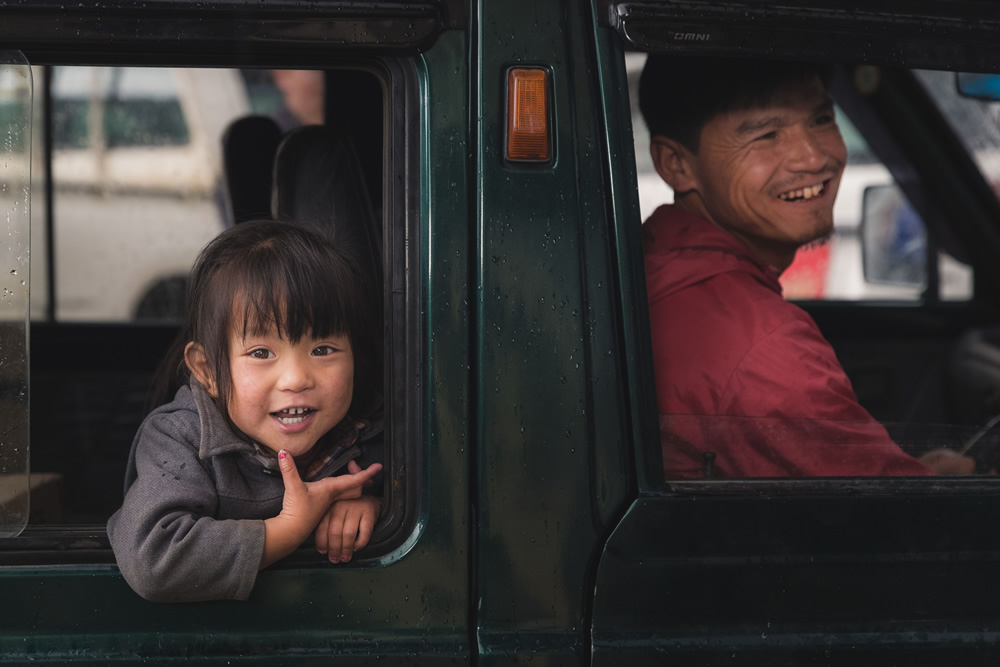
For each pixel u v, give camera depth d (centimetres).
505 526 183
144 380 407
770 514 191
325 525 182
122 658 174
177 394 201
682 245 249
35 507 251
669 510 188
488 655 180
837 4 197
